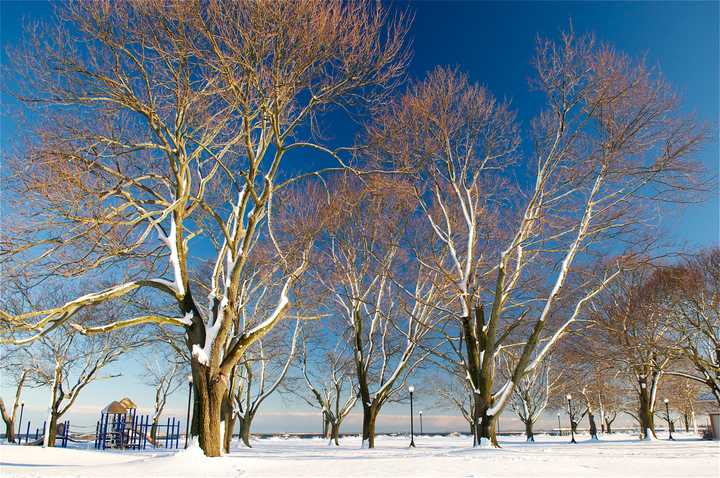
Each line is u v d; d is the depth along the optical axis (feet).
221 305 52.29
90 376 110.01
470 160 75.66
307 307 78.74
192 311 52.31
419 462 46.98
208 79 47.03
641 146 65.41
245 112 46.91
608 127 65.51
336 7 45.93
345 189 66.74
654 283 98.58
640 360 112.47
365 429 93.30
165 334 86.17
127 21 42.98
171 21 42.27
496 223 79.77
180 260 52.65
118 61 44.37
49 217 41.55
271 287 87.10
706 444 89.81
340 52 46.83
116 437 119.55
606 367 107.65
